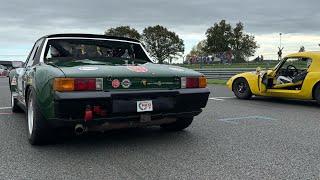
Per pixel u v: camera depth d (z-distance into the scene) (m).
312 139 4.97
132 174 3.54
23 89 5.72
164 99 4.43
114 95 4.14
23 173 3.60
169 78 4.51
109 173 3.57
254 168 3.69
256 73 9.80
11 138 5.14
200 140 4.95
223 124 6.16
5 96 11.44
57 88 4.01
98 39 5.48
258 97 10.78
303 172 3.55
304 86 8.69
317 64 8.65
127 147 4.59
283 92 9.13
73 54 5.29
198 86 4.72
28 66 5.66
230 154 4.22
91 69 4.23
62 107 3.98
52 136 4.60
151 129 5.72
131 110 4.23
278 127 5.87
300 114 7.33
